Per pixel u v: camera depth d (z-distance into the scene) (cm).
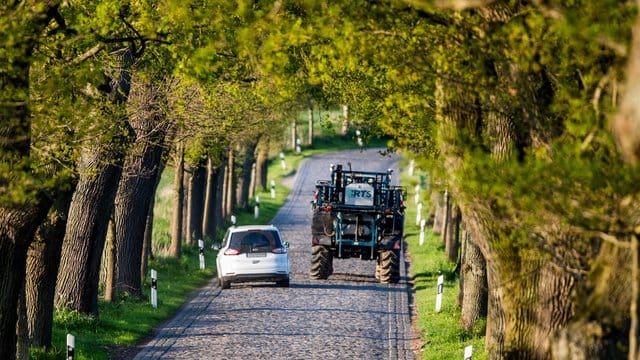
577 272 2975
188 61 4438
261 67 3666
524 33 3019
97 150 6084
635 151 2302
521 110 3225
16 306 4241
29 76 4038
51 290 5953
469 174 2736
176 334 7094
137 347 6562
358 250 10175
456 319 7644
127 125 6575
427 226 16200
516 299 3341
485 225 3334
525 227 2914
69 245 7181
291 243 14025
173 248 11419
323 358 6181
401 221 10100
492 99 3281
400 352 6531
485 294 7194
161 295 9038
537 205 2617
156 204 16475
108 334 6875
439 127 2977
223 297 9044
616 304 2850
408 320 7888
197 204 13050
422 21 3369
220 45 4112
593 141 2878
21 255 4169
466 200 2983
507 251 3353
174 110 7575
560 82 3152
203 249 12069
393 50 3341
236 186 17325
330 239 10175
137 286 8731
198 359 6100
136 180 8700
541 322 3306
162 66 5434
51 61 4394
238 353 6309
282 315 7944
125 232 8681
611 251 2869
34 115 3962
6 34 3631
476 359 5997
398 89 4488
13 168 3678
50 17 4050
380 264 10156
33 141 4159
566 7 2608
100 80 4159
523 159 3412
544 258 3212
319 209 10194
